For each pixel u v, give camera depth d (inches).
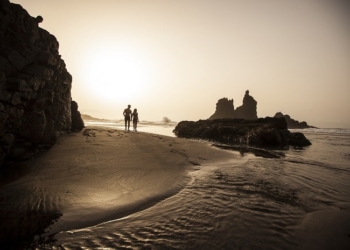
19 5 351.6
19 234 158.2
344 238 164.2
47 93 390.6
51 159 343.6
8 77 305.0
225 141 1069.1
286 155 604.7
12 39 333.4
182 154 491.2
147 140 592.7
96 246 149.3
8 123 297.4
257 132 952.9
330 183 315.3
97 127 701.9
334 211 214.8
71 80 552.1
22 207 196.9
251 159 509.4
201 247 149.7
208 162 445.1
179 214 202.5
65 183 260.5
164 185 282.7
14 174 276.7
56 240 154.5
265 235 167.2
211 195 255.0
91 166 332.2
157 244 152.7
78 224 177.6
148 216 197.5
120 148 459.2
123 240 157.2
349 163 487.5
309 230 176.1
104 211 202.5
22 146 327.9
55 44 469.1
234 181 314.3
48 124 395.5
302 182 317.4
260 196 254.5
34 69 351.3
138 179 297.6
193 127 1521.9
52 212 192.9
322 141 1168.8
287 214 206.4
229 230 173.8
